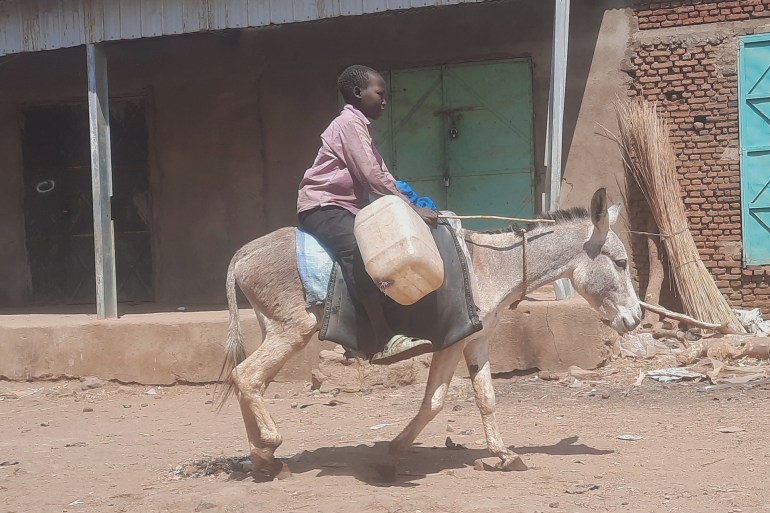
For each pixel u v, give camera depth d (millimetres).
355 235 5793
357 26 13516
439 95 13227
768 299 12031
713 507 5168
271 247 6234
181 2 11266
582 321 9766
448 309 5852
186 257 14469
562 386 9367
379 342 5828
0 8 11891
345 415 8672
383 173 5992
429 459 6672
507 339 9883
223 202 14281
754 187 12078
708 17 12211
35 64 15195
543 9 12695
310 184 6137
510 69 12898
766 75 12039
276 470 6230
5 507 5852
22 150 15375
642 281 12336
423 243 5629
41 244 15375
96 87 11430
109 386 10648
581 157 12539
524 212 12906
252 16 11062
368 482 6023
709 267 12242
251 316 10297
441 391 6152
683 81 12281
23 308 14961
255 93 14086
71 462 7137
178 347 10461
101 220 11297
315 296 6016
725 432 7172
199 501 5594
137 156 14781
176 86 14484
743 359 10094
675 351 10562
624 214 12352
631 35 12414
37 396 10367
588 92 12531
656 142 11828
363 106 6164
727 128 12164
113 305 11383
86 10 11523
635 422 7719
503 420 8078
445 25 13117
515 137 12914
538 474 6062
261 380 6172
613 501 5344
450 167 13195
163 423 8828
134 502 5855
